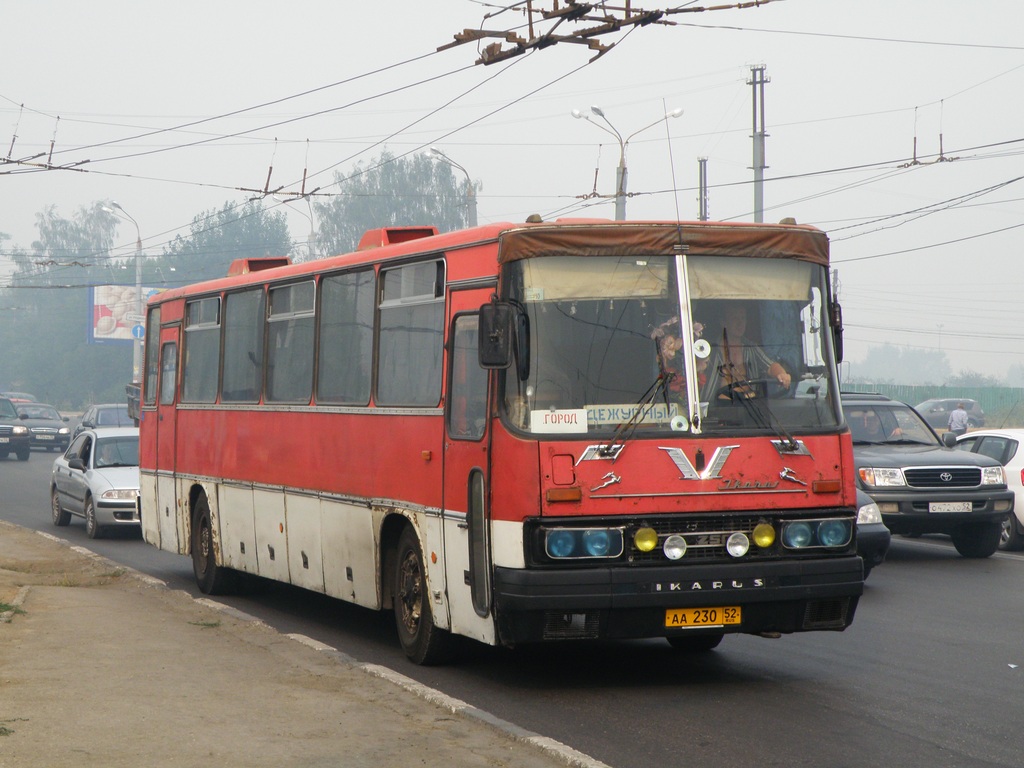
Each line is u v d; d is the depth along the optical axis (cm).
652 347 845
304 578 1171
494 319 816
